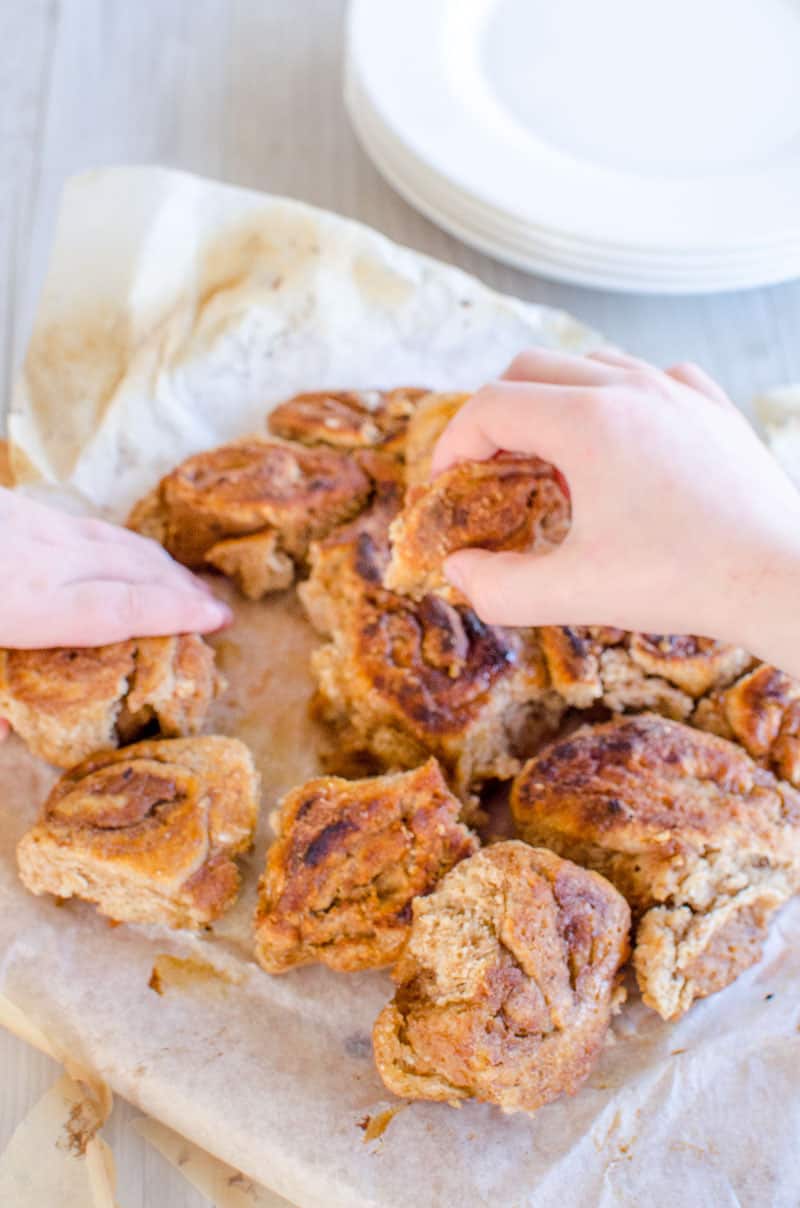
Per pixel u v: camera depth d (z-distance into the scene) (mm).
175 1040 457
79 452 560
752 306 644
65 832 475
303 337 586
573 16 642
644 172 603
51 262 582
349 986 472
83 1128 446
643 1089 450
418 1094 445
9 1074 466
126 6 709
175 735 516
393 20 619
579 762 490
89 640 503
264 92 689
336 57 707
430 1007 445
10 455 563
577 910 455
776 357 628
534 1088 440
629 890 479
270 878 474
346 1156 437
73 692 499
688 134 614
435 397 560
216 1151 443
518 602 459
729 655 514
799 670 440
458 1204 430
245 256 592
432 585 502
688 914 468
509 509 483
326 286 588
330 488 547
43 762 511
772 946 477
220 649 544
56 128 667
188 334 581
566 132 610
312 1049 460
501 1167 437
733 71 635
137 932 479
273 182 660
